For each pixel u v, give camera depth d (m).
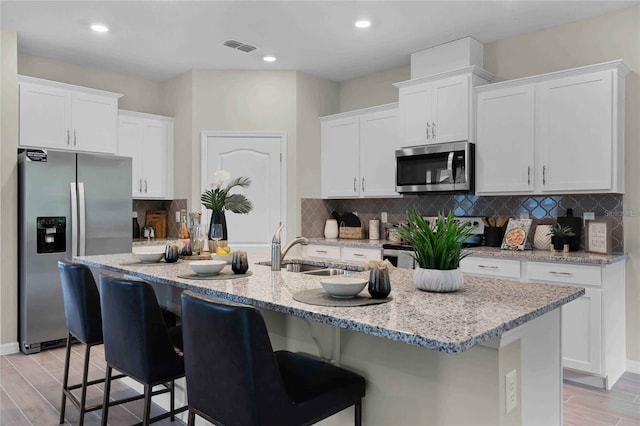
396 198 4.86
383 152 4.61
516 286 1.88
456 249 1.74
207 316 1.35
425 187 4.07
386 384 1.62
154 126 5.01
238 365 1.29
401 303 1.53
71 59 4.57
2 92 3.73
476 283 1.96
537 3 3.33
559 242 3.43
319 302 1.54
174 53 4.42
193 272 2.28
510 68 3.97
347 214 5.20
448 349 1.07
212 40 4.08
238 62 4.69
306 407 1.40
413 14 3.53
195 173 4.90
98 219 4.07
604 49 3.49
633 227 3.33
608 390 2.97
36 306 3.73
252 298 1.63
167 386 2.63
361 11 3.49
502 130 3.68
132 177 4.63
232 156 4.94
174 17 3.60
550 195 3.75
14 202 3.78
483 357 1.38
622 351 3.30
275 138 4.98
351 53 4.40
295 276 2.18
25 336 3.69
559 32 3.71
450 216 1.78
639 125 3.31
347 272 2.81
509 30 3.82
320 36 3.98
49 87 4.09
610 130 3.17
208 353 1.38
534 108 3.51
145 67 4.84
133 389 2.97
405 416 1.57
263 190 4.97
